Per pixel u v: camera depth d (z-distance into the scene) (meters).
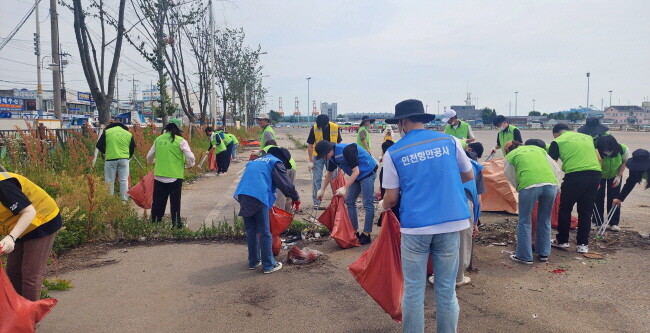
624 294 4.72
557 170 5.86
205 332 4.00
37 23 31.69
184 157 7.43
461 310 4.37
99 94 14.38
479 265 5.70
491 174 8.80
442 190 3.38
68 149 12.52
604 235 6.96
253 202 5.39
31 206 3.41
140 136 15.02
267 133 10.56
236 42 35.12
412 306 3.46
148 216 8.27
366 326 4.07
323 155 6.80
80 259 6.09
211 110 27.14
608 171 7.29
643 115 134.38
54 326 4.11
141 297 4.79
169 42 19.94
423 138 3.52
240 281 5.25
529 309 4.39
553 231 7.28
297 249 5.92
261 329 4.04
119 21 14.27
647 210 8.94
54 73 16.78
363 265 4.07
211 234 7.10
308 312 4.38
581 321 4.12
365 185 6.64
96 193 8.13
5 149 10.81
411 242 3.44
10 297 3.22
